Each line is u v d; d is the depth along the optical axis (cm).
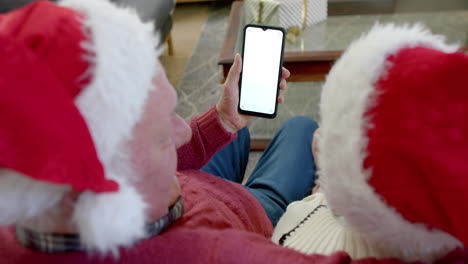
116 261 39
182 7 235
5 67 26
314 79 123
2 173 29
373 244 44
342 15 142
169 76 176
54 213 35
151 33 37
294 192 80
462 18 133
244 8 138
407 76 33
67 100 29
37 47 29
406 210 35
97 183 31
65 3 35
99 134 32
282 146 86
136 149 37
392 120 33
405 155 33
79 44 30
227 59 116
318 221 55
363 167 36
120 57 32
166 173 42
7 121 26
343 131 37
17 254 38
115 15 34
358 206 38
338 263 41
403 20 136
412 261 42
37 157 27
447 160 31
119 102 32
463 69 31
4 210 30
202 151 72
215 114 71
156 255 41
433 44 40
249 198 70
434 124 31
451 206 32
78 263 37
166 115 39
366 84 36
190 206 58
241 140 91
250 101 73
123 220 34
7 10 134
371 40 39
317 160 48
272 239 60
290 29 129
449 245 38
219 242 43
